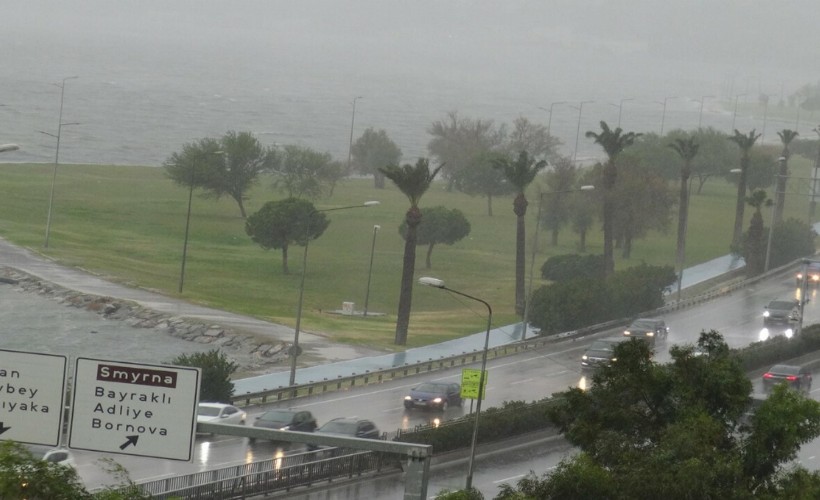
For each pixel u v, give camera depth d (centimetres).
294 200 14088
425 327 11531
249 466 5772
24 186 19475
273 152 19550
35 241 14738
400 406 8031
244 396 7819
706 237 18350
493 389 8712
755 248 14175
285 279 13675
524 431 7388
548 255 16338
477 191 19825
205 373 7562
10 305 11475
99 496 2789
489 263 15400
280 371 9319
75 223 16512
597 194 16450
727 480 3916
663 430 4222
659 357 9850
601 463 4234
